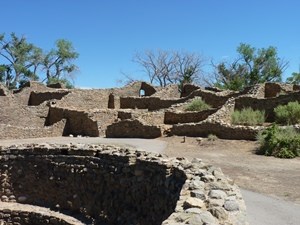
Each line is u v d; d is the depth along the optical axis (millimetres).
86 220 12875
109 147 13953
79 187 13766
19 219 13805
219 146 20703
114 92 45156
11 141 27000
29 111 36625
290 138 18406
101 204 12812
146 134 26562
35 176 14898
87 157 13805
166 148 20719
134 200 11523
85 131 32188
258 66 64938
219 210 6102
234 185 8180
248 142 20969
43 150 14938
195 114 29531
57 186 14359
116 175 12469
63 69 76500
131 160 12094
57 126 32500
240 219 6098
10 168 15305
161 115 30406
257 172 14359
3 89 39031
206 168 9461
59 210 13969
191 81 68562
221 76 67938
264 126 22484
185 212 6094
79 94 41406
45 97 45656
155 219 10141
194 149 20297
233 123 25672
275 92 35625
